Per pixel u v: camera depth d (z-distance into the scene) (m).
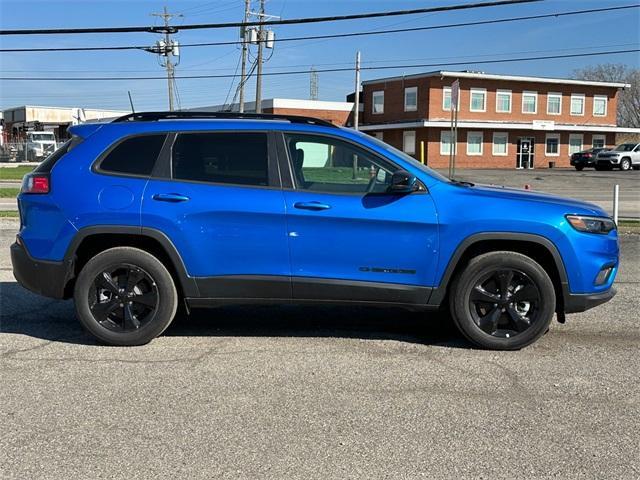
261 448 3.61
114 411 4.11
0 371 4.83
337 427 3.88
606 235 5.24
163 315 5.36
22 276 5.47
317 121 5.39
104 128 5.45
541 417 4.02
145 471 3.35
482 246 5.28
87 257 5.55
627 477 3.30
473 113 48.09
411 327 6.06
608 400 4.30
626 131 52.78
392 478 3.28
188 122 5.38
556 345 5.50
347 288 5.18
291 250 5.16
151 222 5.20
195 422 3.95
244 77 38.28
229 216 5.16
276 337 5.72
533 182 30.44
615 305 6.94
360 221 5.10
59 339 5.67
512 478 3.28
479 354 5.25
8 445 3.64
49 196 5.32
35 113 75.19
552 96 50.47
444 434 3.79
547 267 5.32
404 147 49.09
